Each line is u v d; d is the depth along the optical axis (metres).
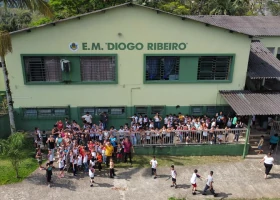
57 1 33.16
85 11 35.19
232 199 14.21
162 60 19.30
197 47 18.98
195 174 14.27
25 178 15.00
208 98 20.25
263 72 19.95
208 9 47.97
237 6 46.84
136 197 14.02
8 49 15.44
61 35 18.05
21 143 15.33
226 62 19.69
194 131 17.88
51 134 18.34
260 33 25.02
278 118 19.88
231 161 17.70
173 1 42.59
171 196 14.21
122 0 34.31
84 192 14.20
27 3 15.96
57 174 15.52
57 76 19.12
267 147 19.22
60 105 19.62
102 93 19.59
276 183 15.70
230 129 17.92
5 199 13.38
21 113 19.52
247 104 18.23
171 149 17.95
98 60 19.00
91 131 17.69
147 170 16.34
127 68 19.16
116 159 17.22
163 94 19.91
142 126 19.39
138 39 18.53
